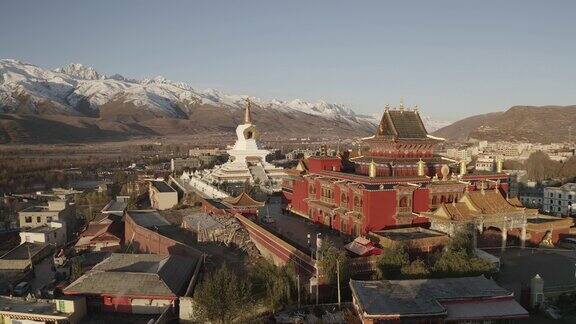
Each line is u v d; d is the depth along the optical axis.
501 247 78.00
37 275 98.50
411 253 67.38
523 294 58.25
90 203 168.62
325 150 115.62
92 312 59.62
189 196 143.00
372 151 93.56
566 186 165.00
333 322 51.91
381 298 50.22
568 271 66.38
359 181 80.56
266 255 80.62
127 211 120.75
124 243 114.38
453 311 48.97
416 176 82.94
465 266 59.12
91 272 63.72
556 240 82.19
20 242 129.25
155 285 59.50
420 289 52.31
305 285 60.91
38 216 139.62
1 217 155.12
